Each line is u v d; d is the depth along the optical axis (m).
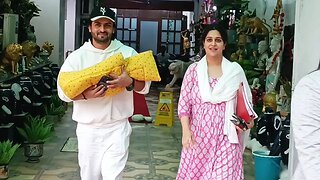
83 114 2.96
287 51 5.64
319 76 1.57
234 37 7.79
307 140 1.54
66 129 6.67
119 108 2.96
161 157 5.35
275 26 6.15
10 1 6.45
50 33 8.82
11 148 4.35
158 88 13.56
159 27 18.00
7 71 5.61
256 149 5.12
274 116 4.97
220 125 2.95
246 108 2.95
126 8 16.08
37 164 4.84
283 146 4.11
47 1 8.78
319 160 1.52
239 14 8.19
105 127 2.97
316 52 3.25
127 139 3.05
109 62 2.76
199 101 2.98
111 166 2.97
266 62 6.43
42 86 6.68
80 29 12.16
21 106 5.43
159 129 7.06
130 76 2.85
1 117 4.88
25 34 7.05
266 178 4.11
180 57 14.86
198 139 2.97
